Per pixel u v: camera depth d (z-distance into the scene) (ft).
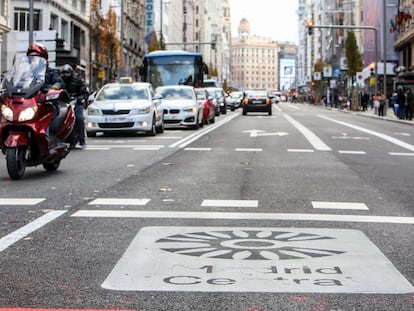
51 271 17.15
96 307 14.24
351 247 19.67
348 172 38.96
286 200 28.43
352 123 109.81
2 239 20.75
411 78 126.00
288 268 17.26
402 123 114.83
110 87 71.61
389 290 15.44
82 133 54.85
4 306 14.33
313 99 429.38
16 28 149.69
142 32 302.45
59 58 97.60
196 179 35.22
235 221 23.70
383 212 25.67
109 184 33.22
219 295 15.02
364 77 208.95
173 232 21.76
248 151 52.70
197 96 89.45
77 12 178.29
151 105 69.21
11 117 33.30
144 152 51.57
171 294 15.11
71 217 24.35
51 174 37.50
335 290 15.39
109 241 20.47
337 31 347.97
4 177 36.17
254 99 154.61
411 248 19.67
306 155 49.60
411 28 191.93
